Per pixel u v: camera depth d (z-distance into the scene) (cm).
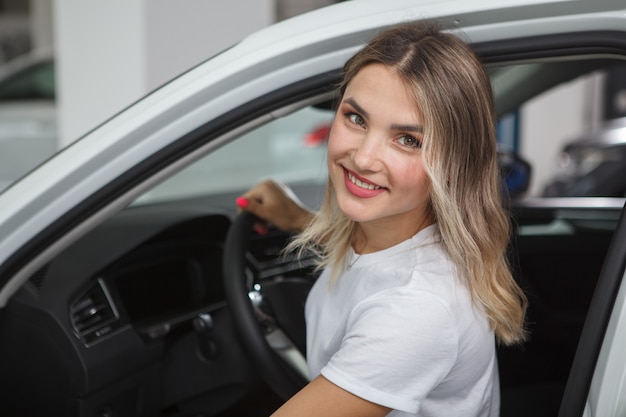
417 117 92
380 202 97
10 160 621
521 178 234
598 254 184
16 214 122
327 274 115
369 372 92
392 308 95
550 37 104
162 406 160
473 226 98
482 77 97
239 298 143
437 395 102
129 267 160
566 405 97
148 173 122
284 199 155
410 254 101
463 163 96
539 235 189
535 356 166
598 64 169
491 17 105
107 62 442
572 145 492
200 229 170
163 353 154
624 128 492
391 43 96
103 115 451
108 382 144
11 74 668
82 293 145
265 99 118
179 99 117
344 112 98
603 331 95
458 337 95
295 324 154
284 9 862
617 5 99
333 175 100
